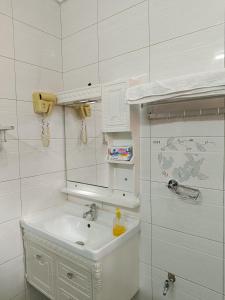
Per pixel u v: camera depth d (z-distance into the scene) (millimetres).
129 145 1390
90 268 1135
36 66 1615
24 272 1598
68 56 1750
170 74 1229
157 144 1300
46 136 1694
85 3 1603
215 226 1126
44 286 1447
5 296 1490
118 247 1245
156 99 1102
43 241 1393
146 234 1398
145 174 1369
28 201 1598
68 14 1722
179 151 1215
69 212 1769
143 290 1447
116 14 1437
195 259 1207
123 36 1413
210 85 937
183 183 1215
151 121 1314
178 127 1210
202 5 1101
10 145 1472
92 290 1144
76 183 1772
